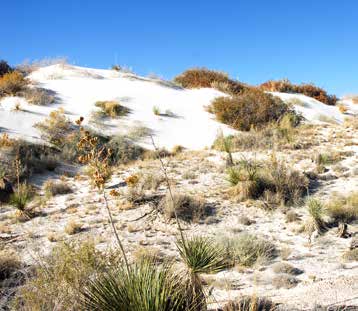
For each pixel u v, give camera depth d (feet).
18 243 31.83
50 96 75.31
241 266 25.54
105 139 61.72
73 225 34.37
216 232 32.96
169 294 12.93
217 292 21.21
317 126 74.74
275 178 42.52
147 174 47.73
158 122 71.92
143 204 39.58
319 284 21.52
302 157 53.21
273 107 75.87
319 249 29.78
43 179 49.96
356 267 25.27
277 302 18.21
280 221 35.94
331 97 113.19
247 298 16.81
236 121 73.15
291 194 40.50
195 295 13.92
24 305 15.60
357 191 40.04
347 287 20.45
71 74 92.99
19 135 58.39
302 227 33.63
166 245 30.71
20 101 71.82
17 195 39.06
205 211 37.81
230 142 60.03
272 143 61.00
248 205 39.14
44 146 57.36
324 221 34.06
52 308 14.74
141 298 12.42
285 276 23.22
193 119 75.56
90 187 46.70
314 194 41.14
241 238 28.91
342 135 65.36
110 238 32.30
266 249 29.17
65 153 56.70
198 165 52.90
